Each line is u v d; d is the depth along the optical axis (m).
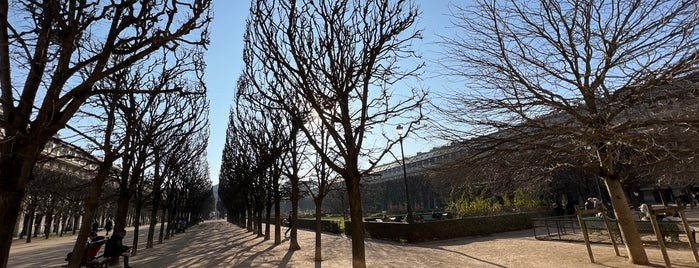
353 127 6.59
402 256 12.23
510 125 8.07
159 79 9.98
